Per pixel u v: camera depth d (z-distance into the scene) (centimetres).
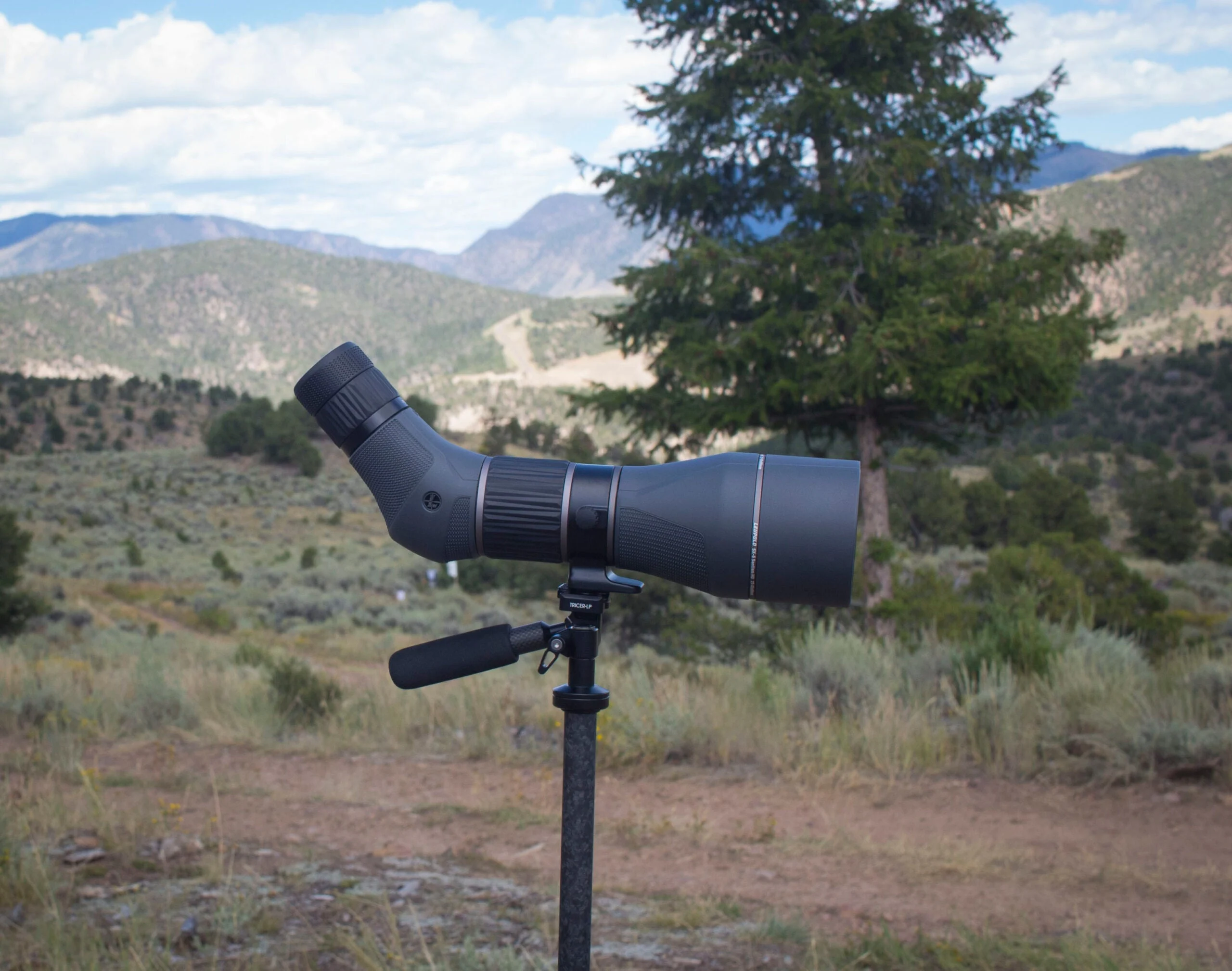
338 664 1750
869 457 1255
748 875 411
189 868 391
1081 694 603
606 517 128
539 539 130
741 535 123
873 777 572
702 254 1131
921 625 1084
